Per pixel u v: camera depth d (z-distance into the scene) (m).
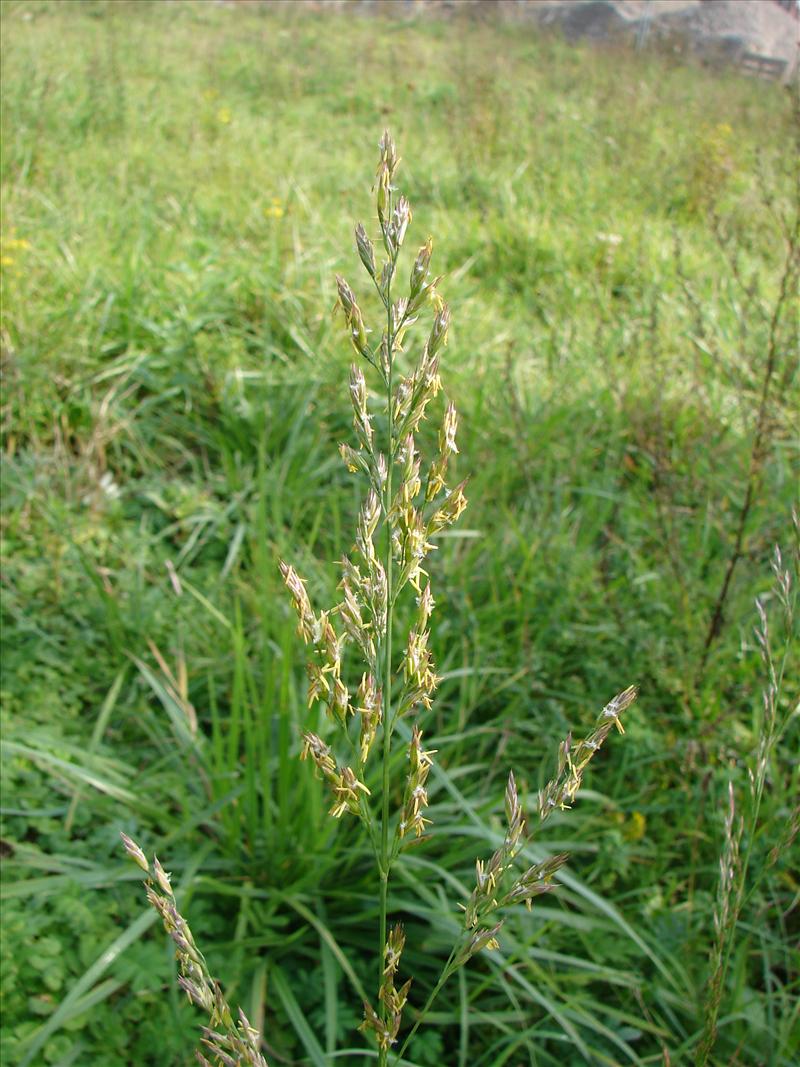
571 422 4.39
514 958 2.34
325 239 5.54
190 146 7.01
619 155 7.68
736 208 6.40
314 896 2.49
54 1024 1.97
